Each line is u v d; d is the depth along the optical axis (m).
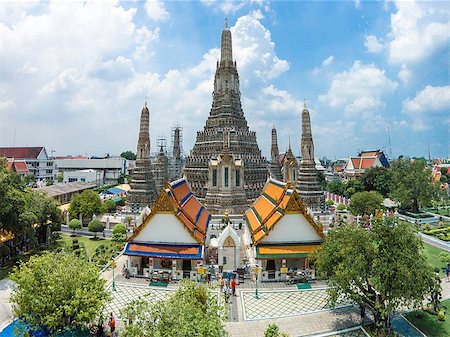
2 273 50.78
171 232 49.16
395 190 104.00
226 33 109.56
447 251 63.59
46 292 28.98
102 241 72.25
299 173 106.69
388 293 32.19
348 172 177.62
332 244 36.47
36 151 192.38
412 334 33.88
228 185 86.50
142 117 111.06
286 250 48.00
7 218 50.34
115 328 34.28
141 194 106.19
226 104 105.62
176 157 156.75
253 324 35.56
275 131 140.25
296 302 40.88
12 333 34.44
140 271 49.72
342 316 37.16
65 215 87.69
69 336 32.56
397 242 32.25
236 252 49.66
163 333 22.36
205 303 27.80
